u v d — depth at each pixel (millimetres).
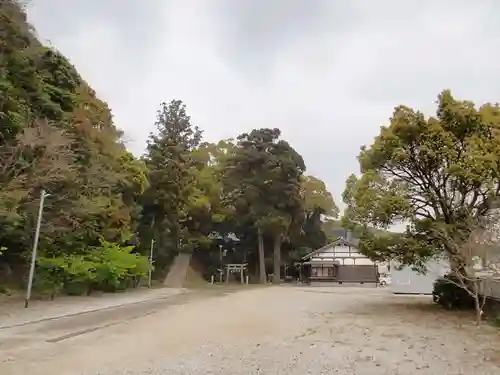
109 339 10430
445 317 15594
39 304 17984
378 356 8695
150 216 40719
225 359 8164
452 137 17016
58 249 22328
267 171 46844
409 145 17672
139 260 30891
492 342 10477
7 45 17328
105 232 27219
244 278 49812
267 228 46656
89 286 25266
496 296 15703
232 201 47969
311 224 55750
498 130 16688
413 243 17000
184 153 46719
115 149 29859
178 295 27844
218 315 16219
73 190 21047
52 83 21094
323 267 47719
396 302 22562
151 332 11672
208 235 51688
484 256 13391
